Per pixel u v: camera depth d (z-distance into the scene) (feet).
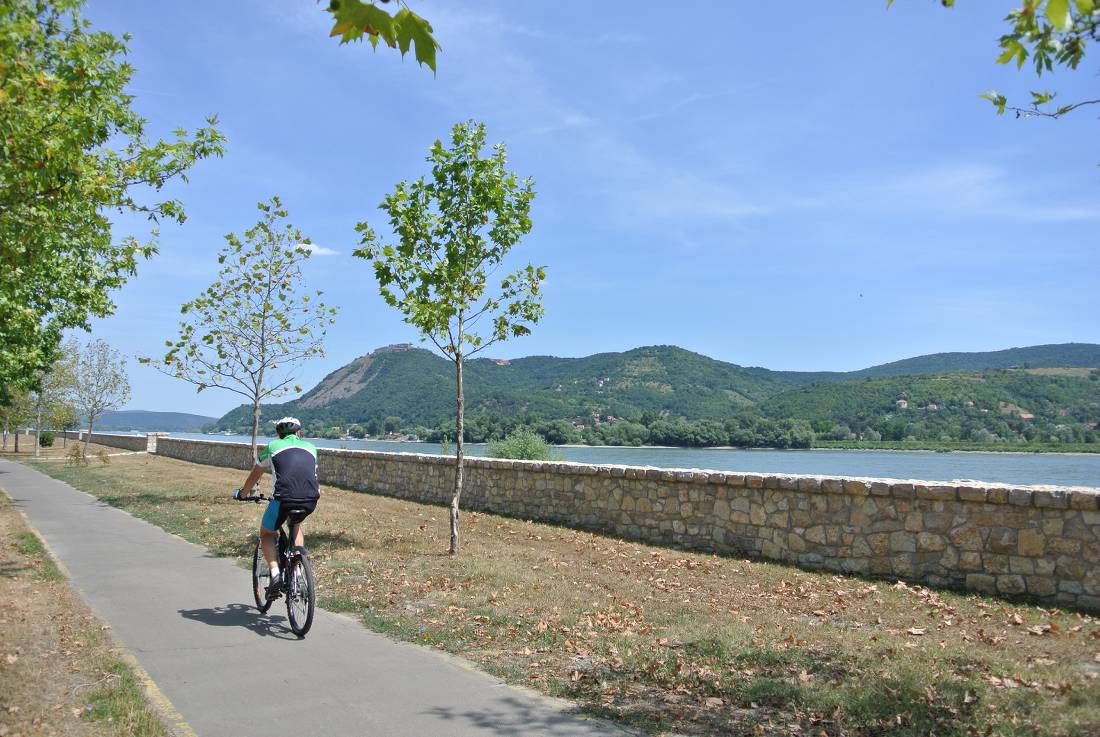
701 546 35.35
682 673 16.51
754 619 21.66
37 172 20.06
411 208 32.50
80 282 42.80
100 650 17.87
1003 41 10.05
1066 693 14.73
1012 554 24.86
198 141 30.40
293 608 20.24
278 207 57.57
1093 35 10.65
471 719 13.74
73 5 24.80
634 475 39.09
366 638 19.58
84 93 24.26
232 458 97.30
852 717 13.84
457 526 32.37
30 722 13.03
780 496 32.07
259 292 57.77
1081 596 23.16
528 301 33.06
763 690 15.24
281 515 20.88
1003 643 19.06
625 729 13.33
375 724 13.46
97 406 132.77
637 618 21.63
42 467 100.73
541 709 14.30
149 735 12.65
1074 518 23.49
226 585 26.30
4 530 39.63
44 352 53.83
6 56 17.93
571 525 42.83
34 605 22.38
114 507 51.93
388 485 62.75
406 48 8.30
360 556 31.40
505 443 74.95
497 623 20.95
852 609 23.22
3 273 22.95
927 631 20.47
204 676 16.22
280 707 14.32
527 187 33.47
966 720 13.39
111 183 26.09
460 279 32.63
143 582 26.66
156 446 141.59
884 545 28.32
